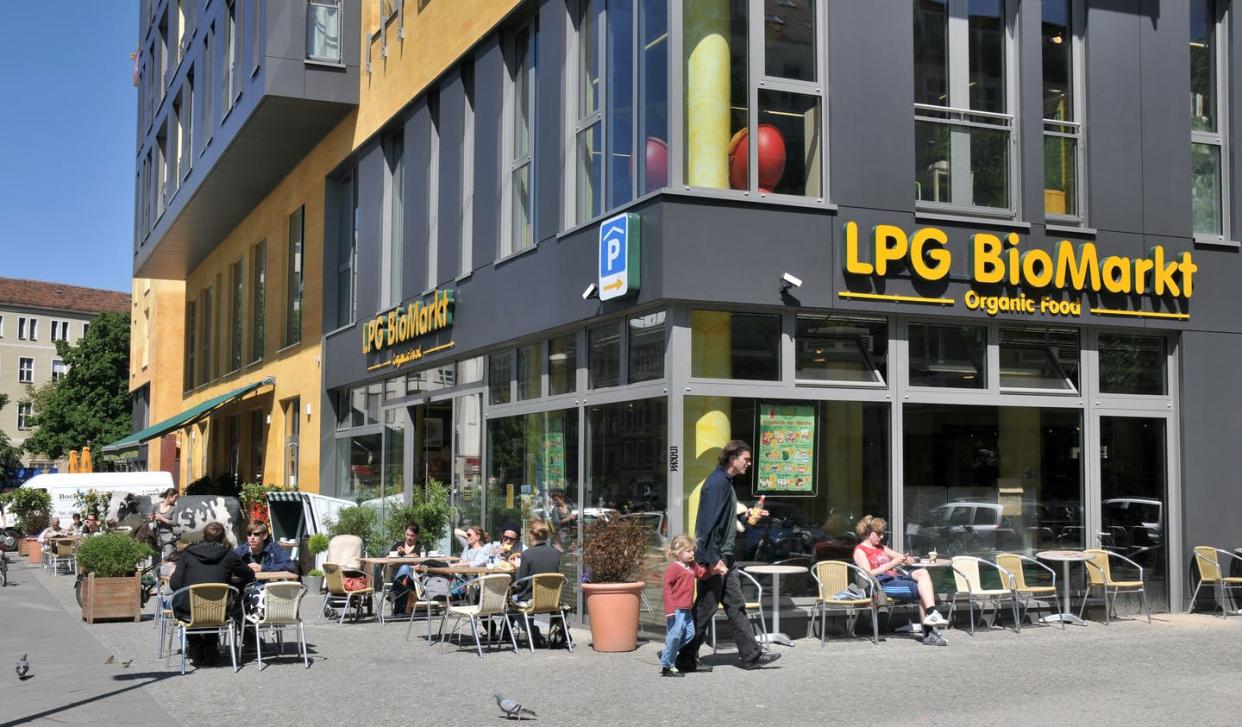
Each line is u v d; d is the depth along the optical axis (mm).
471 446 17641
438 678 10758
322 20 22641
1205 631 13047
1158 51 14711
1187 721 8203
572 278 14273
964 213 13703
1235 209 15117
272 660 12094
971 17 13992
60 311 102375
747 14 12969
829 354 13047
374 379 21766
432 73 19094
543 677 10664
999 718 8367
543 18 15492
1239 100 15211
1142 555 14406
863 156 13102
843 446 13016
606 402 13703
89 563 16266
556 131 14977
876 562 12570
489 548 14766
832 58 13070
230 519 22859
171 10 35156
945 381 13531
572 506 14508
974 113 13859
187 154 31531
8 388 98562
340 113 23109
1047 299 13797
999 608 13633
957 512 13461
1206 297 14711
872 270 12977
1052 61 14359
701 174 12672
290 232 27656
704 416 12492
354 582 15531
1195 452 14523
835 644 12266
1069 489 14102
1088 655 11328
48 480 34000
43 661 12305
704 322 12625
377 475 21578
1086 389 14188
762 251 12617
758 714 8703
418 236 19688
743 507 11773
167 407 46438
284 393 27047
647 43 13195
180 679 10961
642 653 12062
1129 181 14398
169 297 46719
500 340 16266
